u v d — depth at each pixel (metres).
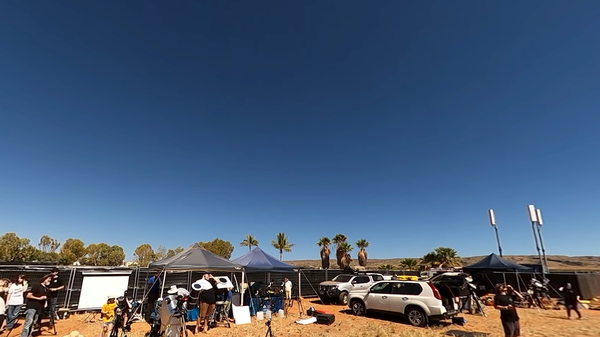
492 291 21.08
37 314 8.61
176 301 8.70
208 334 10.29
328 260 45.03
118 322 8.62
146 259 61.41
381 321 12.23
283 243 51.59
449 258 37.75
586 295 18.94
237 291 14.53
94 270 14.97
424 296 11.38
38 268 13.58
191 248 13.80
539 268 21.19
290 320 12.95
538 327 11.38
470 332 10.22
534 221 22.11
